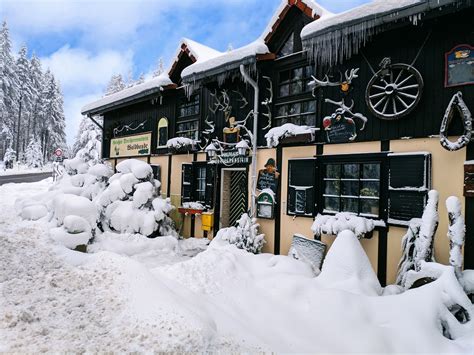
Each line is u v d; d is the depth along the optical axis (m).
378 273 5.98
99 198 9.66
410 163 5.65
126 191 9.33
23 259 6.14
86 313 4.08
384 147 6.05
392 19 5.34
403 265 5.29
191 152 10.11
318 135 7.00
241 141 8.04
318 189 6.94
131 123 12.83
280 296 4.88
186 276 5.38
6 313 3.91
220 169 9.24
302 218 7.18
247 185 8.40
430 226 4.86
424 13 5.11
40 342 3.38
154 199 9.14
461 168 5.20
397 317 3.96
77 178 11.55
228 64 7.86
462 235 4.50
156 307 3.97
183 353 3.22
